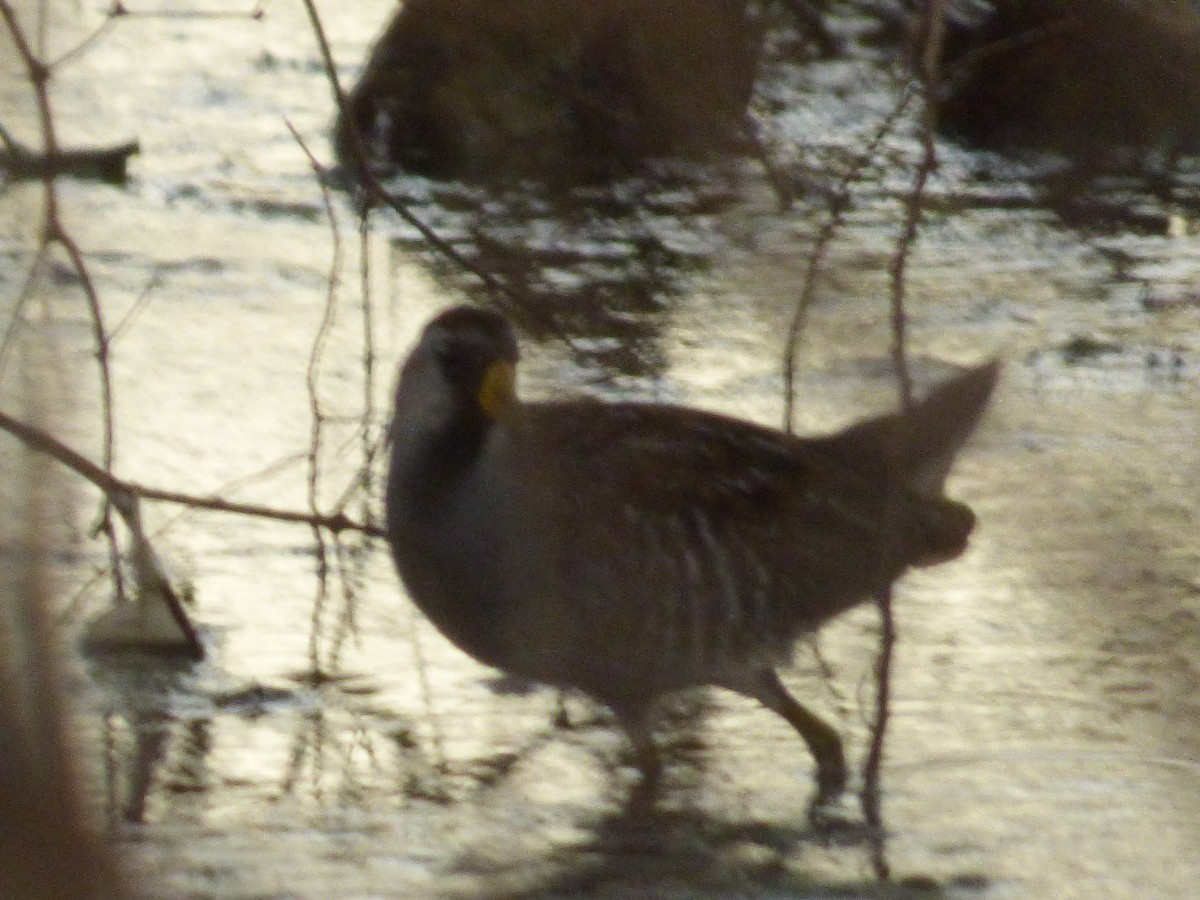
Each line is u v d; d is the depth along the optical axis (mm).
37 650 3859
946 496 10430
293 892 7531
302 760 9031
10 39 6176
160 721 9305
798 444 9469
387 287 16609
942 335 15406
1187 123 18188
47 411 4379
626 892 7609
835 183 17047
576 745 9453
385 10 26875
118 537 11109
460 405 9062
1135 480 12281
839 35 19844
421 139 19438
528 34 11703
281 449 12969
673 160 16062
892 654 9023
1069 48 18125
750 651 9406
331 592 10984
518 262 16688
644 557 9148
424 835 8219
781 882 7844
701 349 14484
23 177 9625
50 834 3748
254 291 16406
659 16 10359
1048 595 10648
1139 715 9484
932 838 8281
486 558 9070
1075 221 18328
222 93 23062
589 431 9305
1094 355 15219
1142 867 7859
